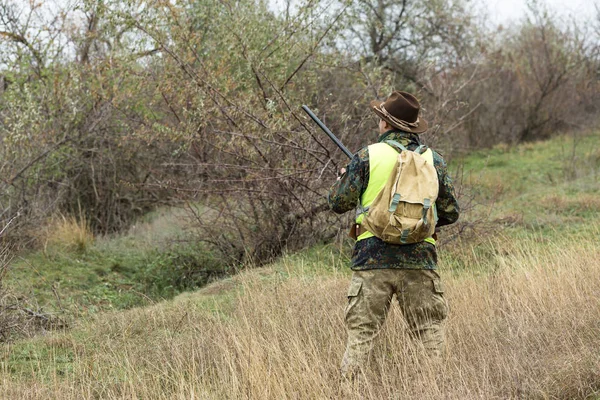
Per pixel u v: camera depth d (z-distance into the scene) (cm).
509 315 906
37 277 1533
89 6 1639
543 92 3372
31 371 918
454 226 1477
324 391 734
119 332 1059
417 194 700
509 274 1094
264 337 923
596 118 3494
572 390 701
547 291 969
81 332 1091
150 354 941
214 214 1716
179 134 1577
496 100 3303
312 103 1684
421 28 3002
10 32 2067
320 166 1510
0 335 1130
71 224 1964
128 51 1814
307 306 1009
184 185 1723
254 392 745
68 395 808
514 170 2605
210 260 1731
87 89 2033
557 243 1380
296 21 1583
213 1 1703
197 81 1588
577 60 3459
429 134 1670
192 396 739
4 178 1692
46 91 1928
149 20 1599
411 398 701
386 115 758
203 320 1057
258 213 1620
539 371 738
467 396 686
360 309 735
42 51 2056
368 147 748
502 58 3381
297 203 1566
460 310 945
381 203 707
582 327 843
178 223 1989
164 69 1712
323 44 1638
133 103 1925
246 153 1556
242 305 1041
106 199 2178
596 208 1728
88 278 1612
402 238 702
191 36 1634
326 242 1570
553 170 2528
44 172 1909
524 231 1573
